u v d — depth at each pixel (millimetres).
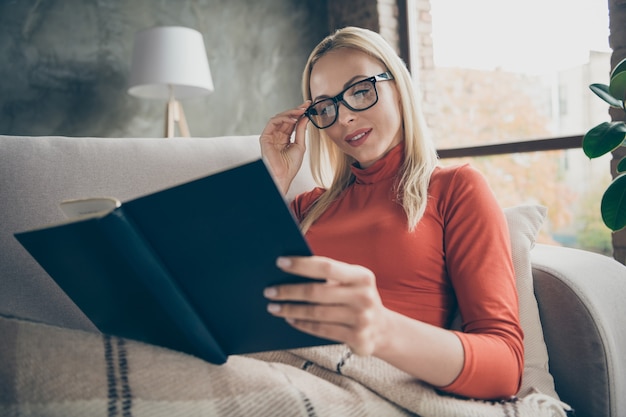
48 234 668
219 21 4297
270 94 4535
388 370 853
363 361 867
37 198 1164
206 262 641
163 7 4082
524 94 3680
